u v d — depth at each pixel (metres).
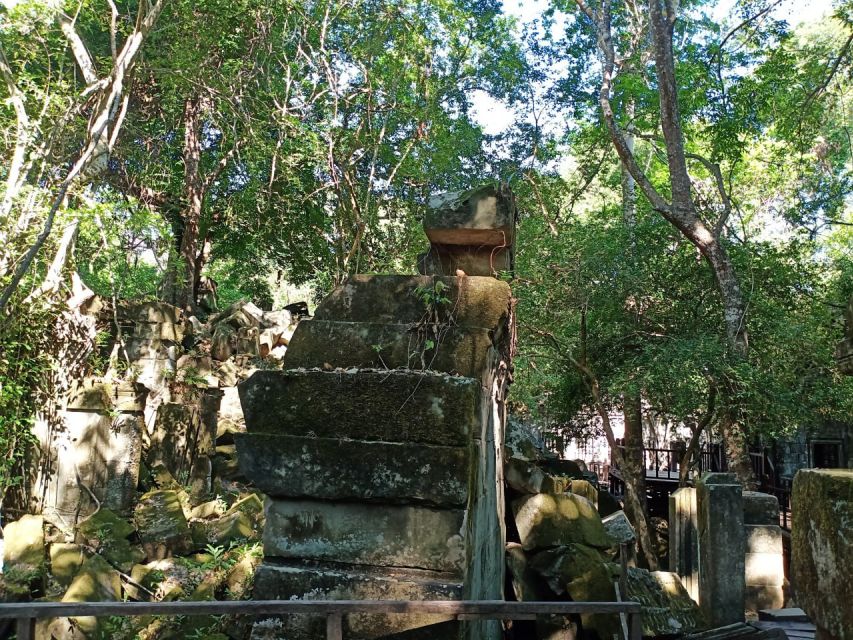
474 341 3.77
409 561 3.34
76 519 7.30
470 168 16.72
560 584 5.37
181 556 6.86
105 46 12.00
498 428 5.07
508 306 4.10
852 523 2.20
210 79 11.81
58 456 7.45
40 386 7.52
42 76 8.05
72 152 8.73
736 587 5.84
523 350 11.74
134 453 7.70
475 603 2.77
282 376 3.62
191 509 8.16
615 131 11.76
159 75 11.46
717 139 13.27
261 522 7.56
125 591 6.23
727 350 10.34
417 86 13.52
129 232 9.08
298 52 12.44
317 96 12.10
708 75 13.76
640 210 16.97
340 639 2.66
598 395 11.41
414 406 3.44
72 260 8.10
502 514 5.52
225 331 12.73
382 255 15.05
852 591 2.16
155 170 13.36
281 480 3.47
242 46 12.41
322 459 3.44
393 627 3.19
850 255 18.95
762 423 10.47
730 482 6.04
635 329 11.81
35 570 5.96
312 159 12.82
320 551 3.42
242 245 18.58
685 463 12.00
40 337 7.57
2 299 6.35
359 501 3.42
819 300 12.17
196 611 2.58
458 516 3.33
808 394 11.04
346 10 12.66
